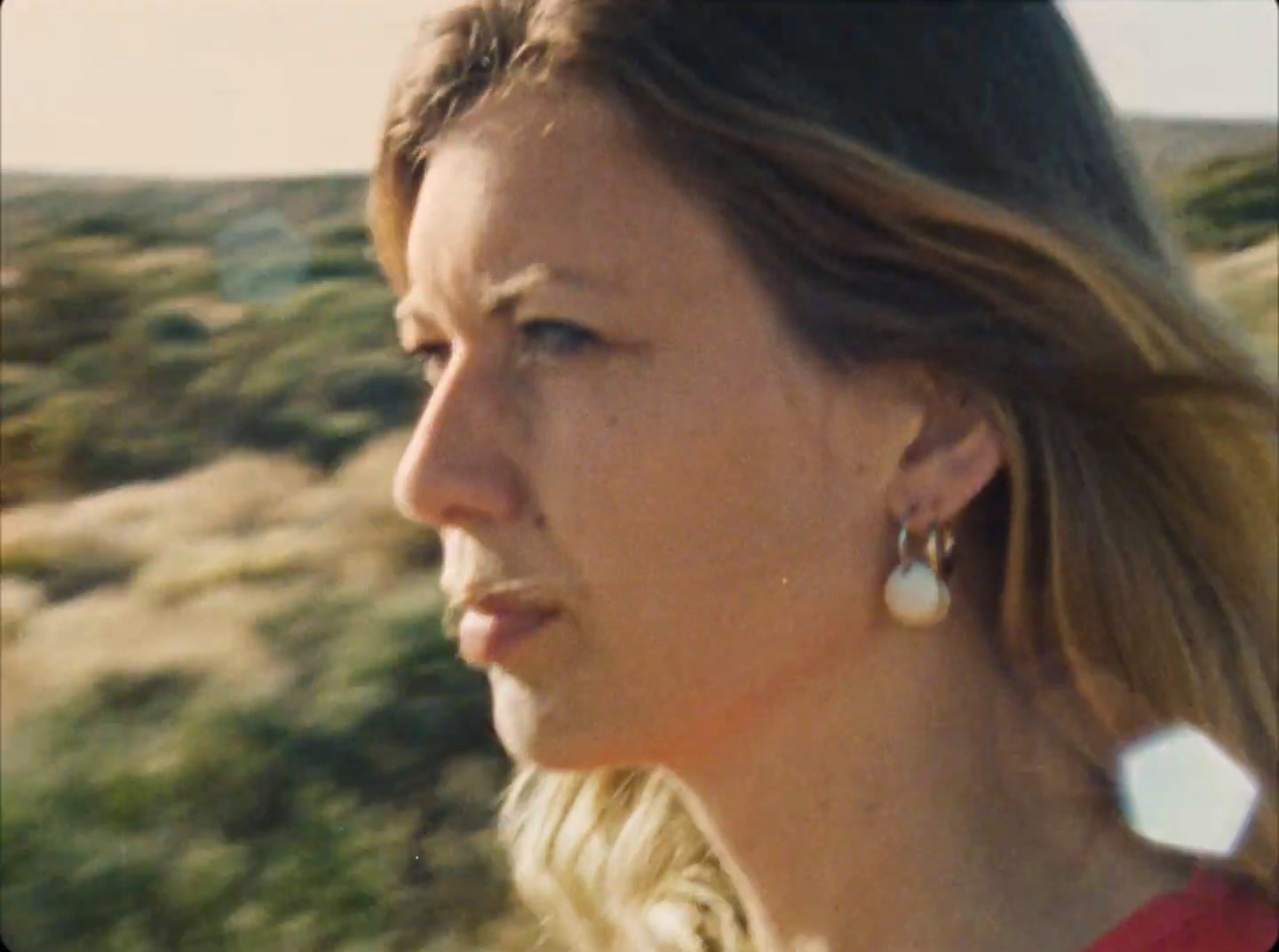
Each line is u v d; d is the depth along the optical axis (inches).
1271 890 61.5
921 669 59.5
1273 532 63.4
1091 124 61.1
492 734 128.2
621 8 55.4
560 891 86.2
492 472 56.9
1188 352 60.9
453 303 58.2
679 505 55.6
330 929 119.0
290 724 129.6
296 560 138.6
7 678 134.4
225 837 123.8
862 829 60.5
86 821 125.0
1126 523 60.2
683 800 74.2
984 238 55.7
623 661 56.7
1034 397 58.0
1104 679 60.8
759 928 64.0
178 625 136.9
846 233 55.0
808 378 55.7
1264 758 63.1
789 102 54.1
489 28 58.9
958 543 60.0
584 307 55.4
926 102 55.6
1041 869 60.6
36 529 142.4
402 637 134.7
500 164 57.3
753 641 56.9
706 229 55.3
